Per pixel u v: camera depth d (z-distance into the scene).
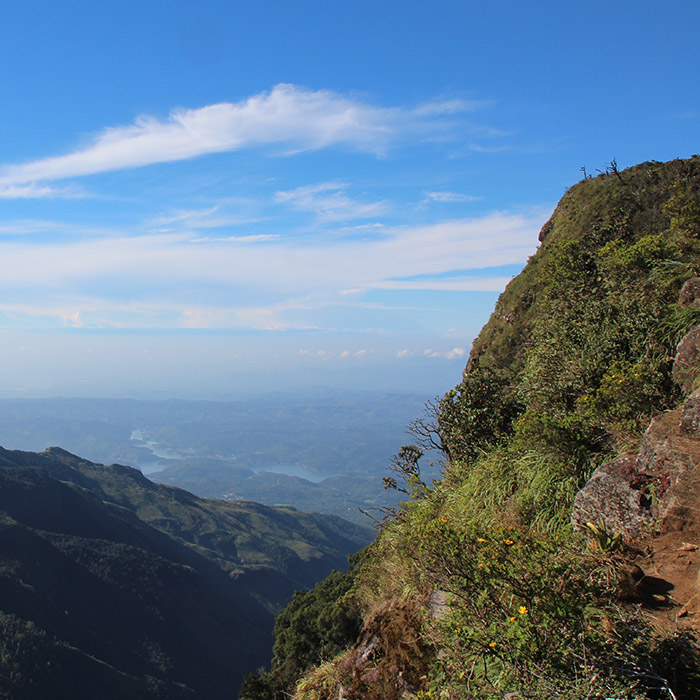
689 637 3.05
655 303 7.28
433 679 4.00
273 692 20.86
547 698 2.79
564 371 7.68
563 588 3.25
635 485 4.64
